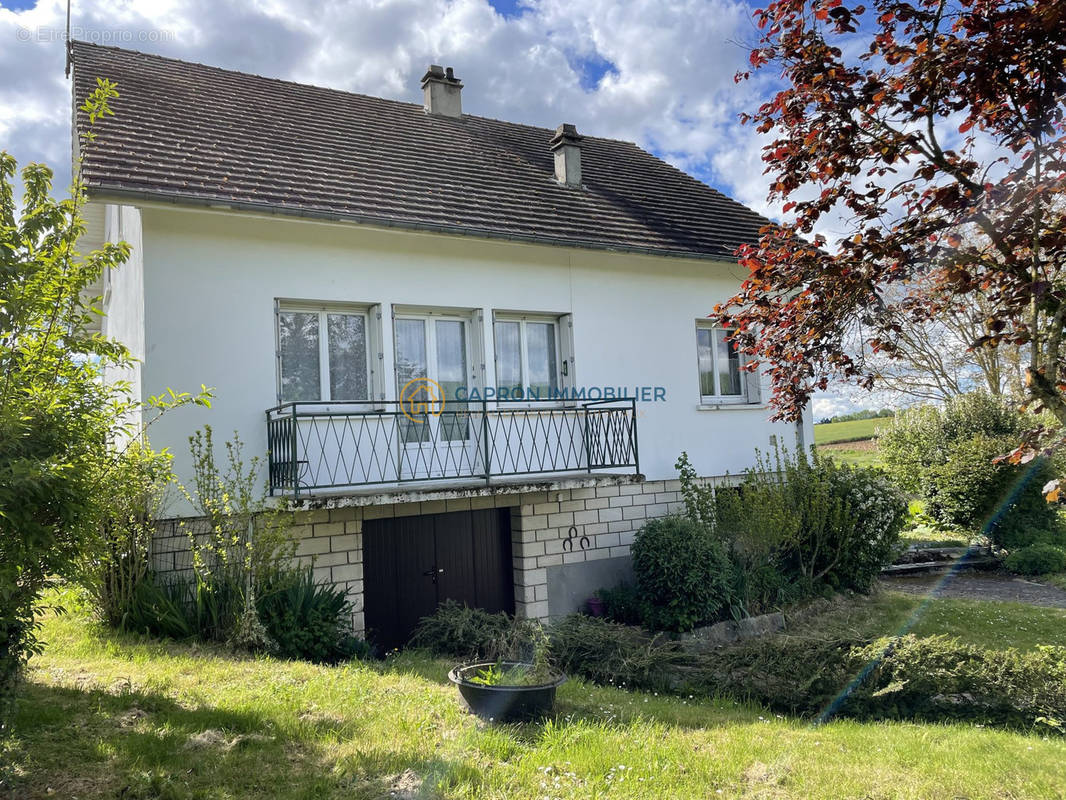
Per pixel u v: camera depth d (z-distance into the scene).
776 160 5.12
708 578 9.89
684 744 5.57
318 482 8.78
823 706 7.23
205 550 7.94
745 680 7.64
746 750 5.52
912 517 18.27
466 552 10.31
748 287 5.59
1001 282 4.64
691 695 7.71
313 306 9.20
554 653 8.33
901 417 19.75
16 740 4.45
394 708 5.79
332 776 4.43
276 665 6.84
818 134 4.78
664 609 9.80
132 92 10.45
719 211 14.48
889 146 4.66
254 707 5.46
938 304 5.32
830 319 5.27
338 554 9.01
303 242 8.99
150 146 9.05
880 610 11.87
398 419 9.45
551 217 11.34
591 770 4.86
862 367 5.72
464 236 9.63
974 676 6.95
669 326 11.97
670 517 10.75
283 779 4.36
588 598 10.95
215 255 8.45
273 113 11.56
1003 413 17.64
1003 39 4.09
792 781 4.93
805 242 5.21
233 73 12.56
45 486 4.03
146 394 7.95
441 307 9.94
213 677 6.21
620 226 11.97
